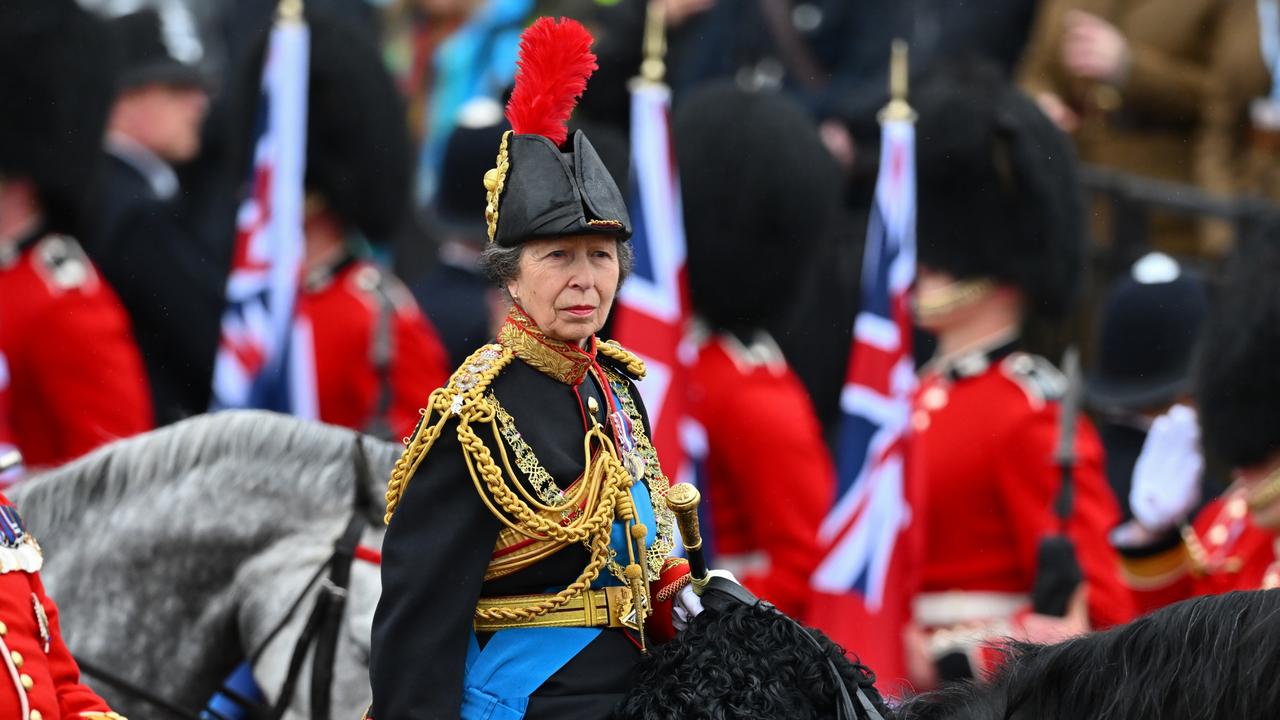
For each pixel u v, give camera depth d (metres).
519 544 13.09
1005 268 25.09
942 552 23.88
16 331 25.20
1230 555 23.59
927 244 25.50
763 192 26.02
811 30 36.00
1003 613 23.36
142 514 17.16
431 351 27.28
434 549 12.94
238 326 26.89
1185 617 11.73
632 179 24.91
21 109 27.34
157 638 17.09
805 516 24.19
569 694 13.10
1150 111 34.31
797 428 24.59
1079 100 34.75
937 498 23.81
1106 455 28.34
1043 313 25.48
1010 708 12.31
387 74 29.28
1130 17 34.44
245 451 17.27
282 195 27.12
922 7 36.09
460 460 13.02
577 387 13.45
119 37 34.09
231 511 17.08
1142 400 28.03
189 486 17.17
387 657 12.95
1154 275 28.48
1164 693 11.57
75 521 17.31
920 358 32.00
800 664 12.84
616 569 13.35
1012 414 23.48
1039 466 23.16
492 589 13.23
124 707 17.02
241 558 17.06
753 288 25.69
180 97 34.47
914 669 23.92
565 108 13.23
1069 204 25.84
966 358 24.61
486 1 38.38
